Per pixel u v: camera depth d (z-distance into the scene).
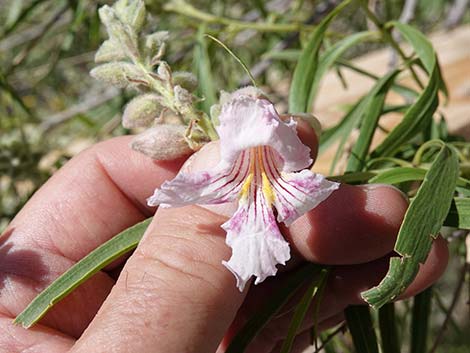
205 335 0.09
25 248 0.12
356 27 0.26
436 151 0.13
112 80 0.11
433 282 0.11
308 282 0.11
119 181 0.13
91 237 0.12
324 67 0.13
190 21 0.21
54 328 0.11
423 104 0.12
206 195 0.09
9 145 0.18
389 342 0.10
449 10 0.26
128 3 0.11
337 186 0.09
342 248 0.10
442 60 0.22
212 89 0.14
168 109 0.11
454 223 0.09
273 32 0.21
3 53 0.25
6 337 0.10
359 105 0.13
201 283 0.09
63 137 0.24
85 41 0.24
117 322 0.08
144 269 0.09
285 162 0.09
